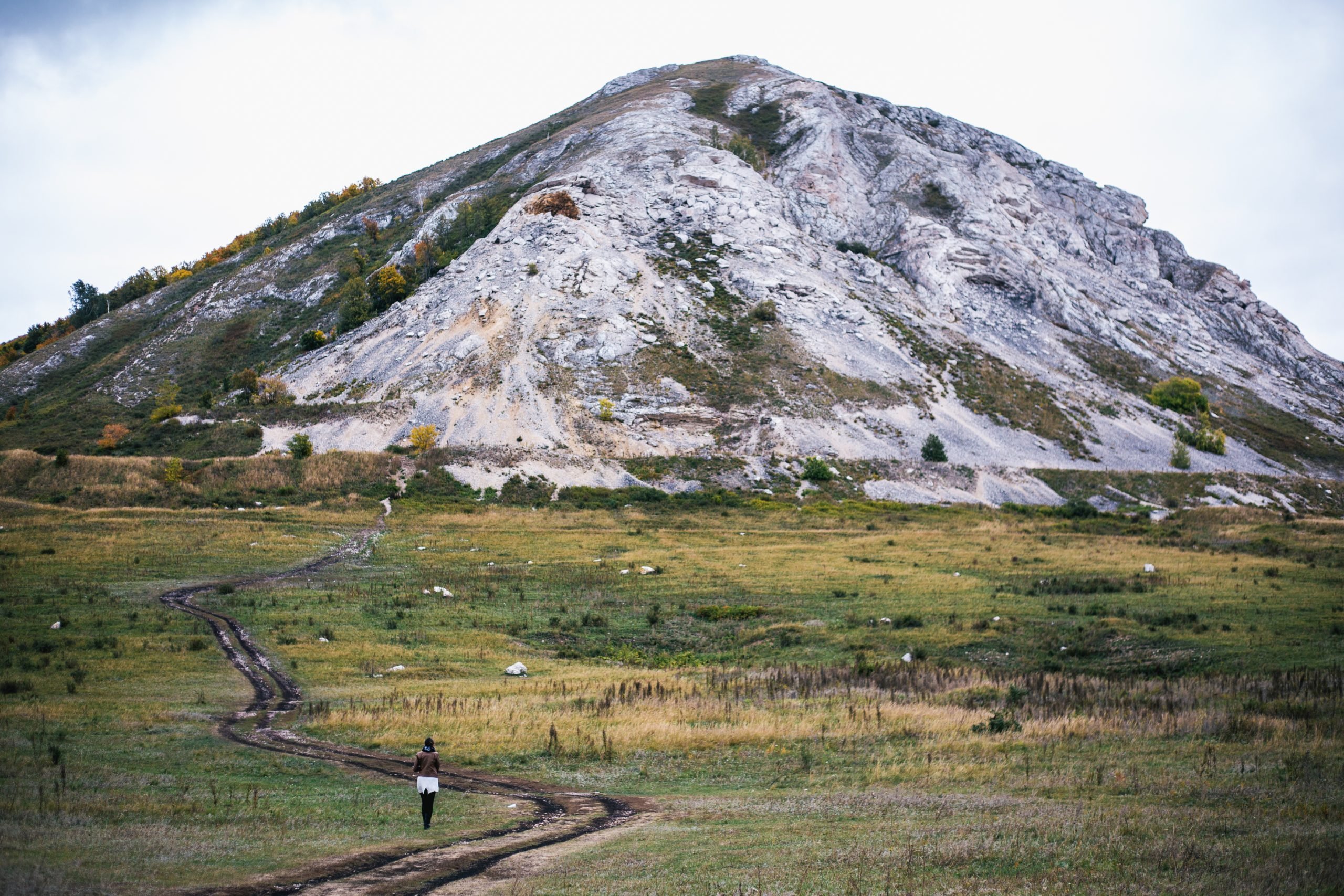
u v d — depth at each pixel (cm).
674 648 4534
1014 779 2238
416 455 9525
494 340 11856
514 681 3688
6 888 1182
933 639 4300
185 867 1382
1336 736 2598
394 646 4228
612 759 2548
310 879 1357
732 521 8275
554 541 7188
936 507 9106
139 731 2625
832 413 11169
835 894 1286
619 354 11875
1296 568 5362
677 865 1465
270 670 3697
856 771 2409
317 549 6694
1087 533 7619
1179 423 12625
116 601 4822
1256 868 1381
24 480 8600
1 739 2436
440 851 1559
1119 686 3391
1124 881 1336
